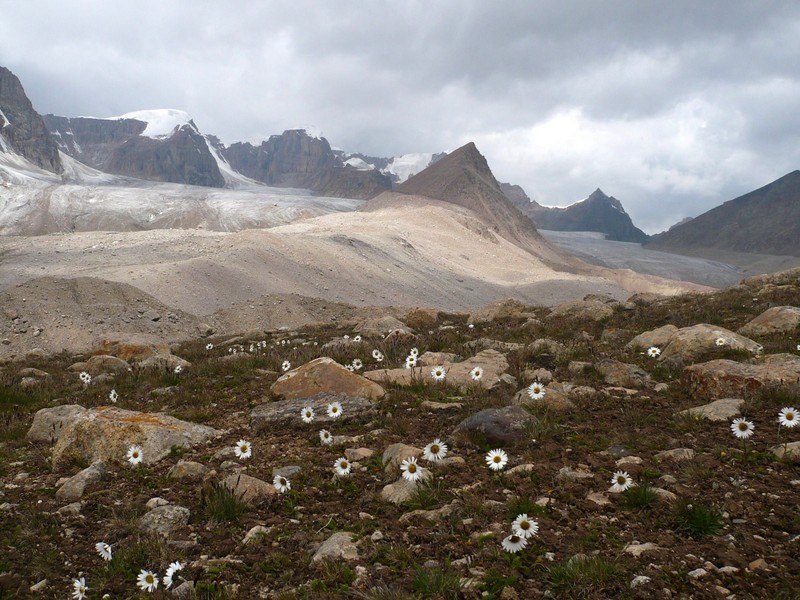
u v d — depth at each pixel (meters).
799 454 5.91
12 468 7.96
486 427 7.20
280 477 5.92
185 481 6.82
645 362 11.38
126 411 8.77
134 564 4.89
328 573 4.41
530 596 3.99
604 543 4.59
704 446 6.54
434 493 5.66
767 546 4.37
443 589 4.00
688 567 4.16
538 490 5.67
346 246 101.94
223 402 10.83
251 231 87.44
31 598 4.41
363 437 7.91
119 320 40.16
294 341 20.36
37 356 27.92
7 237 85.44
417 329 22.11
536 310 23.47
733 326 14.48
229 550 5.04
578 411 8.34
